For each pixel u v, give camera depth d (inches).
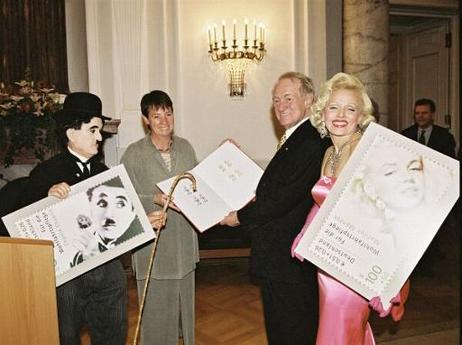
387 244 69.2
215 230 183.6
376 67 203.2
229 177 107.6
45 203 79.7
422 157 69.8
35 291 62.7
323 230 71.4
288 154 86.1
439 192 68.6
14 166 177.8
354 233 70.4
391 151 71.1
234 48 207.2
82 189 81.6
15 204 83.8
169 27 205.6
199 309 154.0
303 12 213.9
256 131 214.2
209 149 211.5
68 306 82.4
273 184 86.9
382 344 126.4
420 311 149.2
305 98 92.6
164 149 110.5
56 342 64.0
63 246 79.3
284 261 85.9
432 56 289.1
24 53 196.4
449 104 279.6
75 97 84.3
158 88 205.2
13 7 194.2
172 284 107.9
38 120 169.0
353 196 71.1
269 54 212.8
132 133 202.8
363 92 77.5
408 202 69.2
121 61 202.7
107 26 202.1
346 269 70.0
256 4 210.5
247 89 213.0
